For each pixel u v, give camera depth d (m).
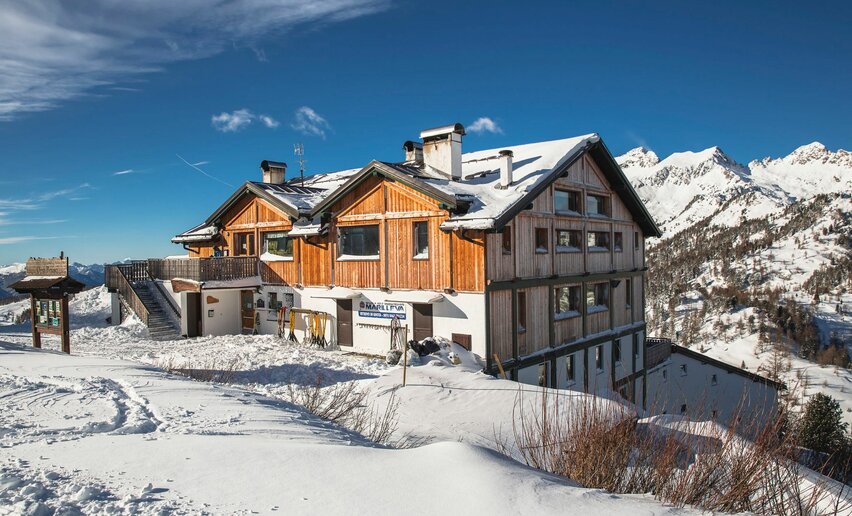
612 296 24.86
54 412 7.32
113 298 27.75
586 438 6.35
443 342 17.89
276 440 6.07
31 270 16.94
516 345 19.08
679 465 5.84
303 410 9.57
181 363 16.72
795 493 5.26
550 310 20.91
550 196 21.06
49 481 4.45
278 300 24.27
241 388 11.76
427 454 5.34
